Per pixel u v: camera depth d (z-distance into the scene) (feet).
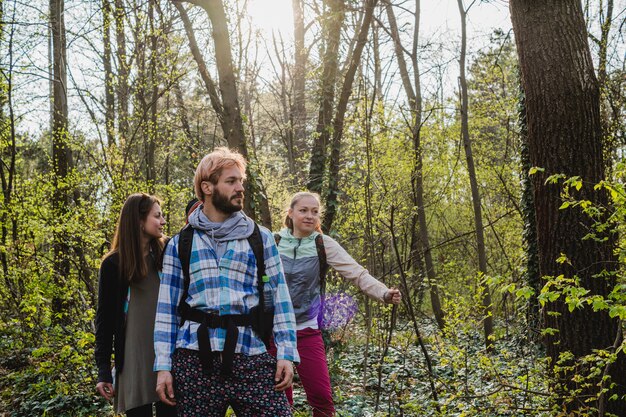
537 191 18.53
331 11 39.81
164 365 9.75
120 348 12.03
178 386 9.73
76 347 23.52
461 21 46.29
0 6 39.75
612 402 17.24
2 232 34.30
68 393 23.15
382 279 25.90
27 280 29.63
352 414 19.94
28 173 57.31
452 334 20.94
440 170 56.44
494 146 61.87
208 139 72.33
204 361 9.50
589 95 18.07
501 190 57.41
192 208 12.71
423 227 47.52
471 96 60.49
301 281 14.53
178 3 43.09
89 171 42.16
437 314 43.50
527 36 18.52
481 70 57.98
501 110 58.18
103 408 22.54
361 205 39.88
